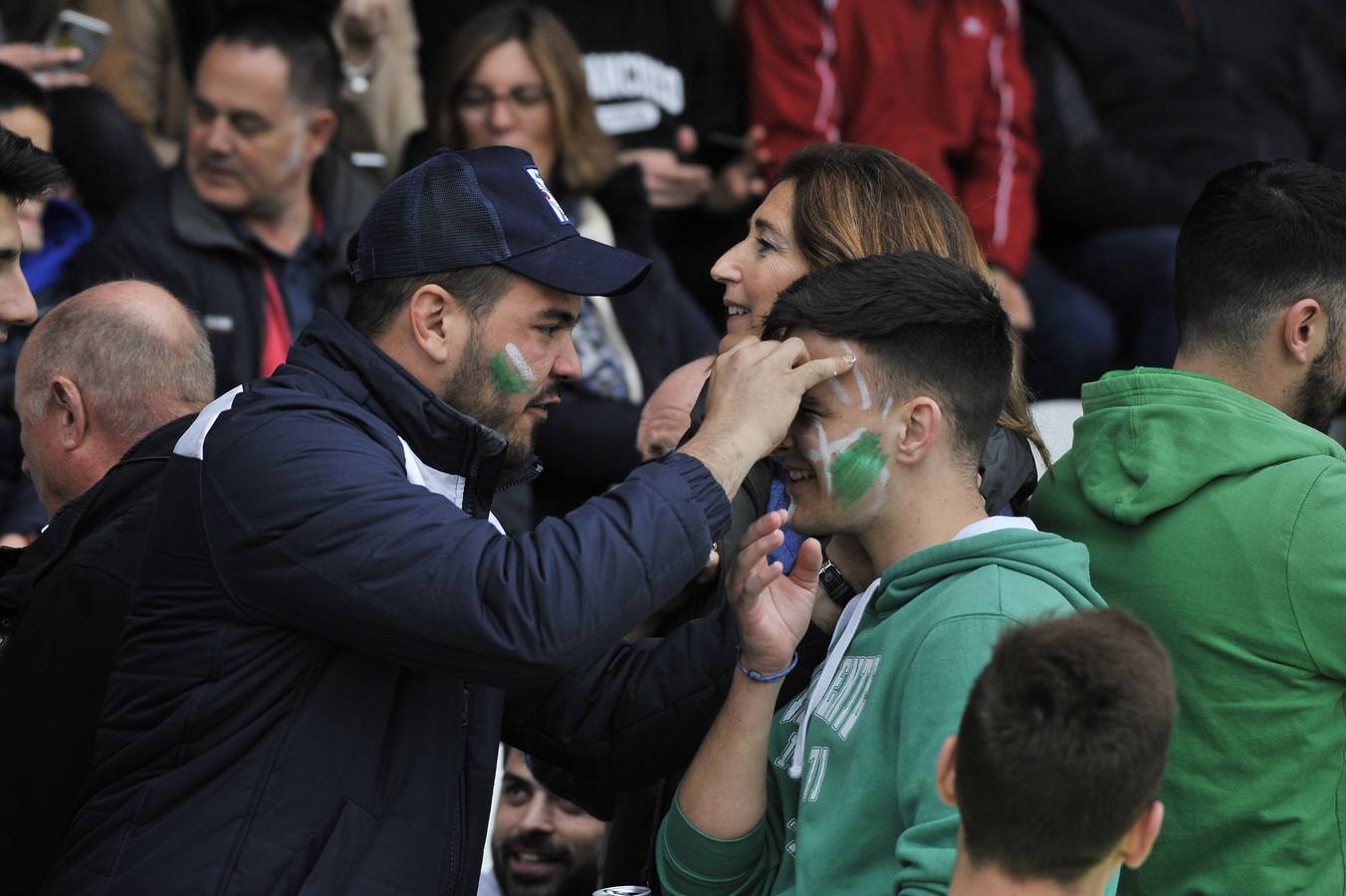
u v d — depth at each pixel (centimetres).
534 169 938
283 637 851
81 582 983
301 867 827
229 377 1603
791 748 882
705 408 888
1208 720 900
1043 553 813
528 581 807
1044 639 686
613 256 920
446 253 892
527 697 980
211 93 1603
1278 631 885
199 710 846
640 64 2028
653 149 2025
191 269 1608
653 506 827
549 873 1361
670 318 1788
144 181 1830
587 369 1708
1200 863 905
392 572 814
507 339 901
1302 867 890
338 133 1834
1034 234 2233
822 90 2030
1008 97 2069
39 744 976
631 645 997
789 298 870
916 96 2042
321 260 1688
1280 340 967
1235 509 904
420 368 901
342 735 850
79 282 1614
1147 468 927
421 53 2025
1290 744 888
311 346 912
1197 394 940
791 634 862
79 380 1130
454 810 890
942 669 773
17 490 1543
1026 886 677
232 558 842
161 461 1018
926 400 834
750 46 2072
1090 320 2108
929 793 751
